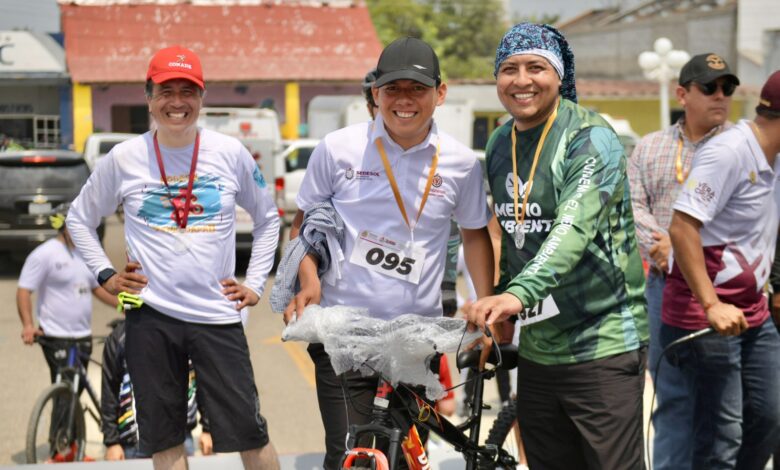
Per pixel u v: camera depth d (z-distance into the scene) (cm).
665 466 488
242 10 3381
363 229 370
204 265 398
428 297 375
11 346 1038
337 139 373
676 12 3541
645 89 3472
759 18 3250
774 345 445
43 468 518
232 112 1588
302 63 3288
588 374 366
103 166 404
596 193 346
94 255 413
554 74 360
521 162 370
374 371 328
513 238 375
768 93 420
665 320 466
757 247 436
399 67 347
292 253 371
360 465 312
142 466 520
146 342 397
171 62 388
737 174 422
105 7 3284
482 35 5441
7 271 1545
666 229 550
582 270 360
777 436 453
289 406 825
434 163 368
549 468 388
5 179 1460
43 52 3122
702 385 445
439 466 514
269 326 1165
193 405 555
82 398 805
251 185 417
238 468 518
